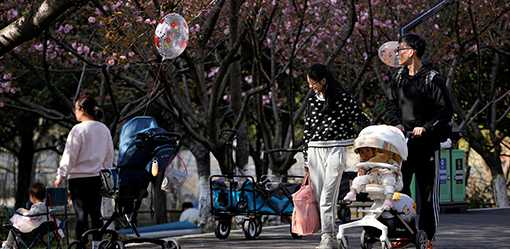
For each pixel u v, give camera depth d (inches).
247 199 663.8
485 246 564.4
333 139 527.2
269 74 1216.2
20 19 594.2
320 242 577.0
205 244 625.0
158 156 526.0
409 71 501.0
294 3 984.9
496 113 1432.1
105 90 1034.1
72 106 981.2
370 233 474.0
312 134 533.0
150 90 965.2
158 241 536.7
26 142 1576.0
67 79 1242.6
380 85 1167.6
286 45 1119.6
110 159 536.7
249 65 1311.5
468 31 1152.2
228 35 978.7
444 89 486.6
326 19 1063.6
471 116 1225.4
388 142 460.4
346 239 468.1
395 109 508.7
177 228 1011.3
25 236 573.9
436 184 499.8
